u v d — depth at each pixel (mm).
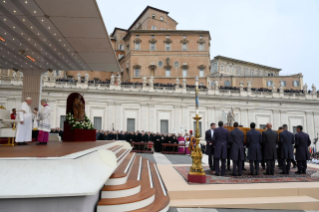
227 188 7793
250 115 40531
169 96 37781
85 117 14016
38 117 10156
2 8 8289
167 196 6852
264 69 68000
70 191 4008
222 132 10109
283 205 7164
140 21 57812
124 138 24812
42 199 4035
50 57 13375
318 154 20797
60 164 4340
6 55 12984
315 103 42938
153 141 26188
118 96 36062
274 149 10398
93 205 4898
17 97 32562
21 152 5781
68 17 8953
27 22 9320
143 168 10367
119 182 6199
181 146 23922
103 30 10047
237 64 63656
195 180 8617
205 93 39531
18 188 3910
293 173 10969
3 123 10211
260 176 10016
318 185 8328
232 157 10047
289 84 53781
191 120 38406
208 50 51031
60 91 33844
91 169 4941
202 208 6828
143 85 37344
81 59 13781
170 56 50188
